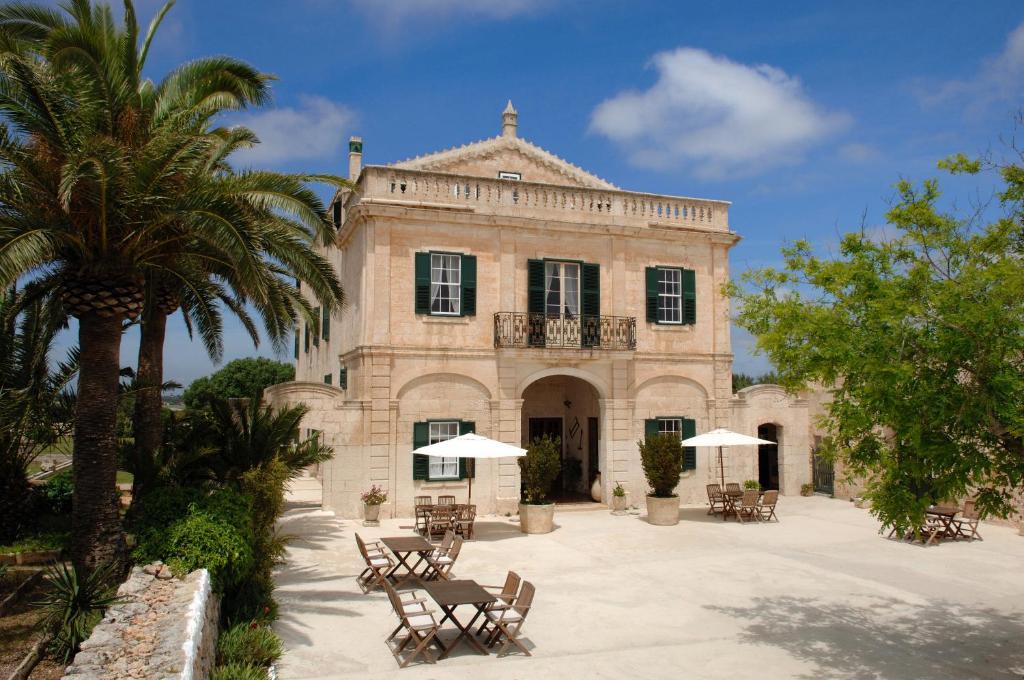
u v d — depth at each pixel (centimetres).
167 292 1491
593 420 2430
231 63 1331
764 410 2488
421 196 2106
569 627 1102
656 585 1345
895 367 763
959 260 899
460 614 1162
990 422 782
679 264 2369
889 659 973
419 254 2084
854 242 940
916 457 835
